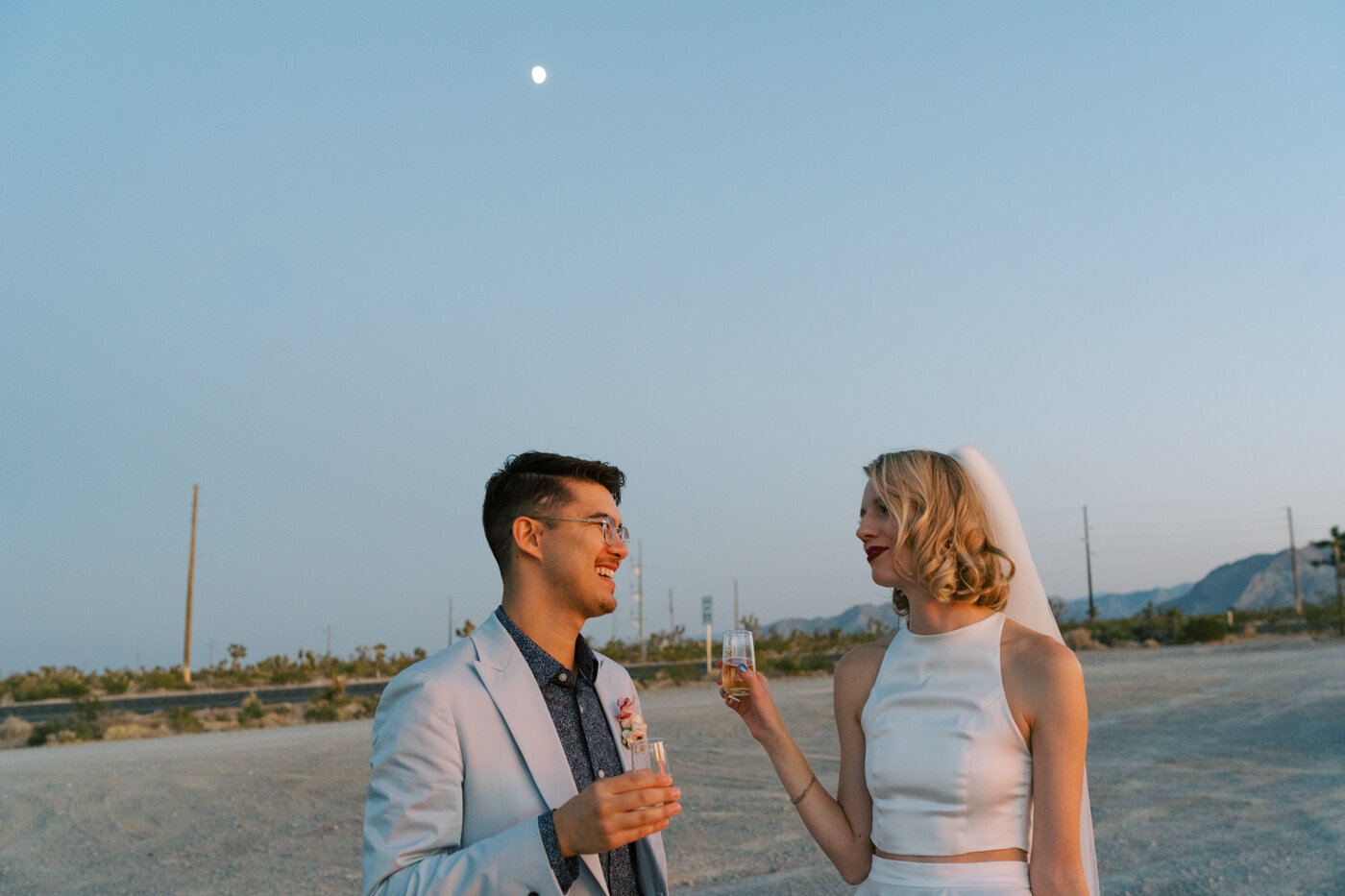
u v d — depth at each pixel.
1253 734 13.11
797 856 7.45
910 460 2.78
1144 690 18.86
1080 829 2.70
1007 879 2.49
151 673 46.81
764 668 33.50
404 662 50.00
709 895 6.53
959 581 2.68
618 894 2.43
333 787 11.47
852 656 3.00
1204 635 40.78
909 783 2.62
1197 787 9.75
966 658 2.67
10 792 11.84
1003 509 3.05
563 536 2.55
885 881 2.64
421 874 2.11
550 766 2.38
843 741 2.96
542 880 2.06
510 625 2.57
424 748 2.30
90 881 7.65
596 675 2.63
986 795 2.54
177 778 12.56
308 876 7.52
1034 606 2.99
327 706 24.31
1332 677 20.41
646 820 2.10
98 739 20.88
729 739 14.07
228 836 9.03
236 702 31.59
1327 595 49.25
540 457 2.64
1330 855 7.15
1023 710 2.57
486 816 2.33
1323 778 10.10
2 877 7.85
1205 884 6.49
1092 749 12.18
